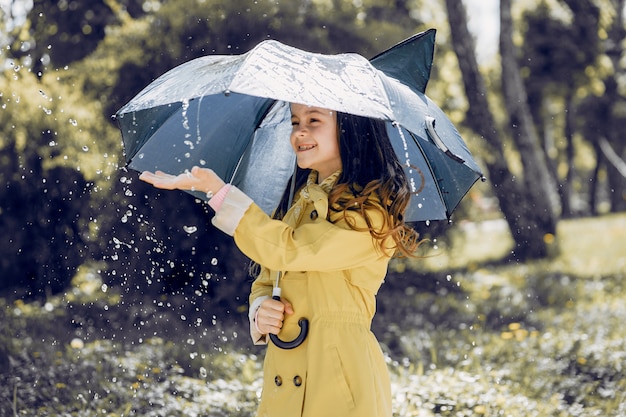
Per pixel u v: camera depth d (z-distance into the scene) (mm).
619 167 37875
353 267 3346
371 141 3477
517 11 29109
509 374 7602
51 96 9719
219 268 9719
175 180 3141
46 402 6344
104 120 10406
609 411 6684
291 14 10992
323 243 3217
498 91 28422
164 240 9477
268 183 4012
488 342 9102
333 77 3133
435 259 15438
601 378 7750
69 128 9727
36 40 10148
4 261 10195
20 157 9812
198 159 3857
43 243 10078
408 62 3738
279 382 3365
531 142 17859
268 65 3092
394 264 13023
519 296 12641
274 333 3344
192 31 10688
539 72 29188
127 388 6602
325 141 3475
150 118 3732
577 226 28688
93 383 6699
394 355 8812
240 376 7320
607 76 30844
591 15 28531
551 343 8812
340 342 3305
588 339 9172
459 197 3957
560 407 6680
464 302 12211
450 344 9078
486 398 6449
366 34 11672
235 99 3842
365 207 3359
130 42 10852
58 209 9945
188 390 6676
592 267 16375
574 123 36906
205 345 8375
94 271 10078
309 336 3314
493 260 18328
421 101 3455
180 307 9281
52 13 12938
